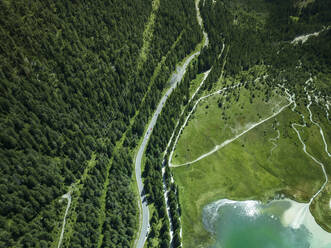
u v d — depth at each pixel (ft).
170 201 390.42
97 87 458.91
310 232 378.73
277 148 487.20
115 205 361.92
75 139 386.32
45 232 304.09
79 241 309.83
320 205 409.08
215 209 406.21
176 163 458.91
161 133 472.44
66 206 344.28
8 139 320.91
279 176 448.65
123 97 497.46
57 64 421.59
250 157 475.72
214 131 514.27
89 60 470.80
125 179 400.47
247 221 392.06
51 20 442.09
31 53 396.57
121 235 339.57
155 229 355.36
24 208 299.99
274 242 369.50
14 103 349.82
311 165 461.37
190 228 382.83
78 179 376.07
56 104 389.60
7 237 273.75
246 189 430.20
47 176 335.67
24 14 411.13
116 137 455.63
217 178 442.50
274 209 406.62
